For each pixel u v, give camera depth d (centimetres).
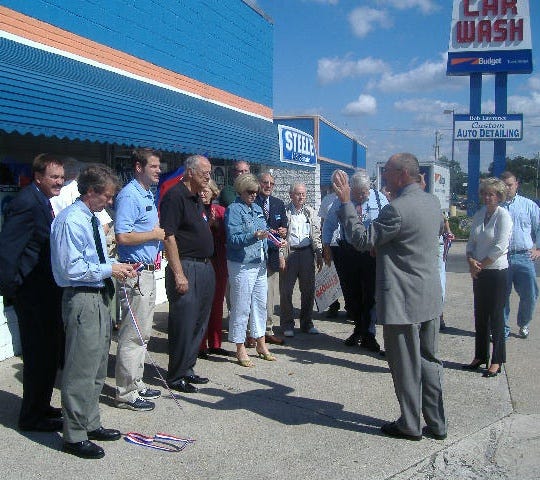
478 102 2362
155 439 455
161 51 1032
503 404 547
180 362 560
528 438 481
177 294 552
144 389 535
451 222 2556
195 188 561
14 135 726
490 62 2288
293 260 765
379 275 452
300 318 795
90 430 447
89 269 407
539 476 425
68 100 663
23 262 439
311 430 479
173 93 1030
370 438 466
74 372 417
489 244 614
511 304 1014
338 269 746
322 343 743
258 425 487
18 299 446
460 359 686
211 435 466
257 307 654
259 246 640
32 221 435
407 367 453
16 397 525
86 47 855
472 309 971
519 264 773
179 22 1083
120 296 511
